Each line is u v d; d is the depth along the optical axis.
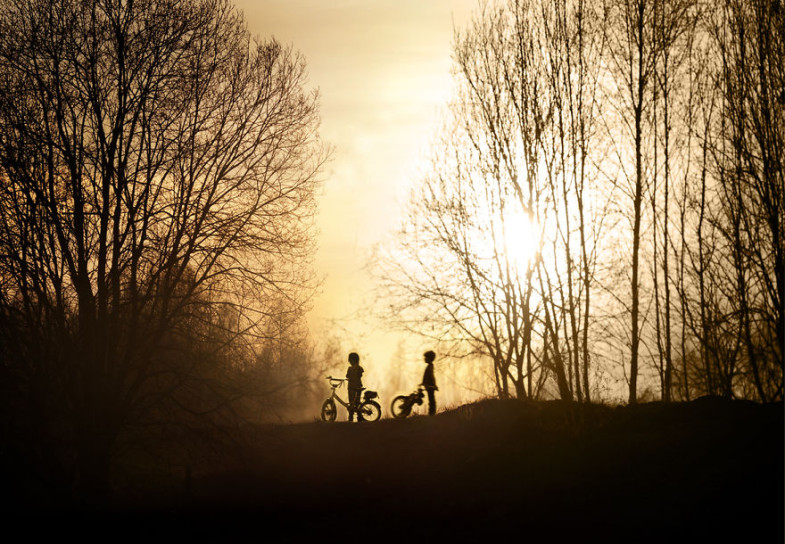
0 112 23.53
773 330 31.47
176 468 25.27
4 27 24.14
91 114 24.59
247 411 25.05
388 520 20.94
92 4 24.91
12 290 22.89
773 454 20.11
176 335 24.30
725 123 34.28
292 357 25.62
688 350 36.19
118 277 24.09
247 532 20.39
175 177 25.27
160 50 25.20
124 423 23.14
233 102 25.98
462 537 19.39
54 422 22.66
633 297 33.00
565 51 33.97
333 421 31.64
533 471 22.98
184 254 24.59
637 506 19.61
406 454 26.06
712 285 34.88
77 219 23.72
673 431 23.53
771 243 32.06
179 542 20.05
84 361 23.03
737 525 17.62
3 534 20.33
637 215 33.94
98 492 22.39
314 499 22.91
